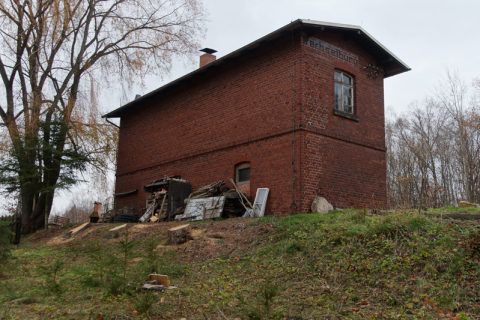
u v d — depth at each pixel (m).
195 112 17.89
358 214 9.27
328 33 14.61
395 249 7.01
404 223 7.68
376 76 16.22
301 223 9.73
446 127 30.97
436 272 6.11
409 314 5.23
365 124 15.40
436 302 5.38
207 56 21.67
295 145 13.23
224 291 6.57
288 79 13.84
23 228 19.64
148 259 7.90
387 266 6.62
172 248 10.00
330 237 8.17
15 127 19.11
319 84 13.99
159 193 17.53
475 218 7.90
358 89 15.34
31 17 18.70
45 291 6.72
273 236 9.27
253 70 15.28
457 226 7.32
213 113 16.86
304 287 6.58
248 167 15.09
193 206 15.36
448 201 27.98
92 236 14.02
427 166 28.77
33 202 20.53
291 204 12.98
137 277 7.00
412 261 6.54
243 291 6.55
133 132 22.30
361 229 8.01
